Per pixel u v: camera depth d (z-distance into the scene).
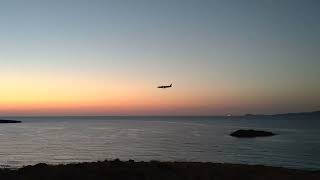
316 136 136.75
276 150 84.75
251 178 24.66
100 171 24.06
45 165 27.86
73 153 76.94
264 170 28.83
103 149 85.81
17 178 22.75
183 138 125.31
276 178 25.41
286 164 59.62
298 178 26.08
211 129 193.75
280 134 147.75
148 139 119.88
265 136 136.00
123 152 79.25
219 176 24.53
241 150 84.75
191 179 23.02
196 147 91.81
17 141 110.25
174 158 68.50
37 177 22.88
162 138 124.81
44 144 99.75
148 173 23.83
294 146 95.62
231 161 63.53
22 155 73.00
